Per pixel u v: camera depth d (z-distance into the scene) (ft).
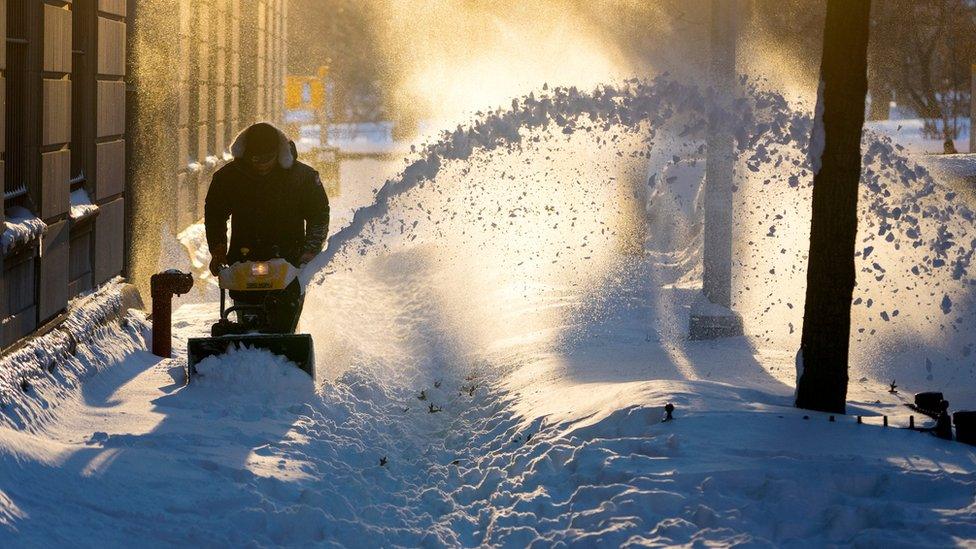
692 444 34.22
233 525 30.48
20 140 45.27
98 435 37.88
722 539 27.17
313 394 46.26
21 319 42.52
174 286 55.83
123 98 62.90
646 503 29.68
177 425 40.70
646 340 59.26
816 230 39.55
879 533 26.43
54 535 27.17
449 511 34.24
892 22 207.41
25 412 37.68
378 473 37.76
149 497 31.48
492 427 43.91
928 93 220.43
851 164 39.09
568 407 42.27
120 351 52.13
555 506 31.83
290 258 50.57
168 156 84.12
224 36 108.17
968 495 28.99
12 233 40.91
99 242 57.31
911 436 35.27
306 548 29.45
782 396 42.39
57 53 48.44
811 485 29.68
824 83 39.32
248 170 49.65
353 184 183.21
